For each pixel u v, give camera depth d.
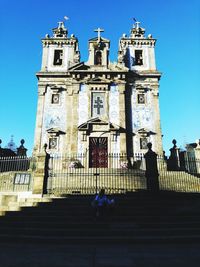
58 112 29.09
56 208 12.47
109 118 28.81
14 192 15.27
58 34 33.66
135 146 28.02
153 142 28.22
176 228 10.50
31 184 18.86
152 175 15.49
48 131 27.95
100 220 11.21
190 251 8.51
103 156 27.80
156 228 10.55
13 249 8.74
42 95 29.78
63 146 27.67
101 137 28.23
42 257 7.77
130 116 29.25
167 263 7.21
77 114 28.91
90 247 9.06
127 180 18.84
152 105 29.86
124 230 10.18
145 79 30.95
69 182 18.73
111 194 14.67
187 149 25.89
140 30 34.44
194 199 14.42
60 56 32.59
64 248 8.91
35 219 11.41
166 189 17.95
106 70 30.27
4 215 11.87
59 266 6.91
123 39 33.12
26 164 23.45
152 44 33.19
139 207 12.47
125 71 30.16
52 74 30.41
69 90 30.02
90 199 13.63
